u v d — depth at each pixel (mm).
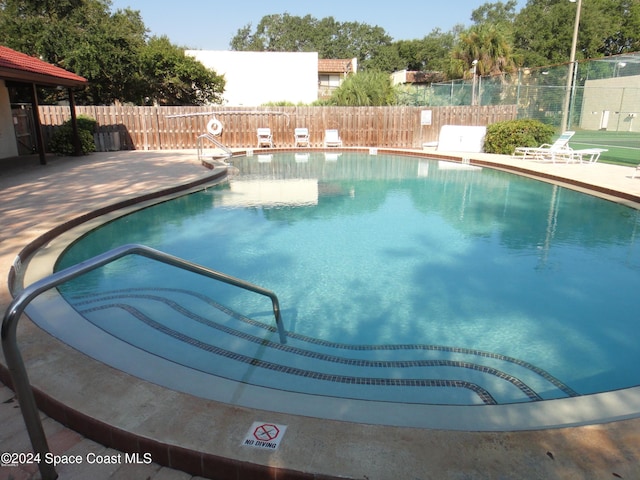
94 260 1816
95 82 21891
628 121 23172
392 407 2193
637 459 1716
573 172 10125
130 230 6320
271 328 3494
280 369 2924
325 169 12430
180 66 24422
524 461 1706
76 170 10828
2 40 22203
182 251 5418
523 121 13844
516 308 3846
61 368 2398
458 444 1798
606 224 6492
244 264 4977
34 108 11477
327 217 7059
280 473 1710
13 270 4145
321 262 5027
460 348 3201
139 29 35188
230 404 2096
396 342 3287
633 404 2191
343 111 17578
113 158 13578
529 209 7496
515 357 3080
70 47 21266
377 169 12375
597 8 40719
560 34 38625
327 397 2307
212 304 3916
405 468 1683
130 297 4055
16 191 8070
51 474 1786
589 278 4504
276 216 7133
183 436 1875
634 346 3223
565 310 3805
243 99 28406
